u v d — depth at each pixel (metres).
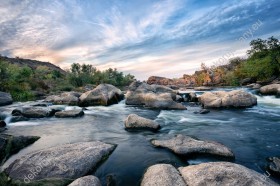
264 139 9.14
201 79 54.81
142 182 5.45
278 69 40.66
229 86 42.81
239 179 4.75
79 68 58.03
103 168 6.44
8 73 39.62
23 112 15.36
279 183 5.57
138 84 24.58
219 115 14.66
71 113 15.54
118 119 14.52
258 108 16.67
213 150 7.18
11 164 6.37
